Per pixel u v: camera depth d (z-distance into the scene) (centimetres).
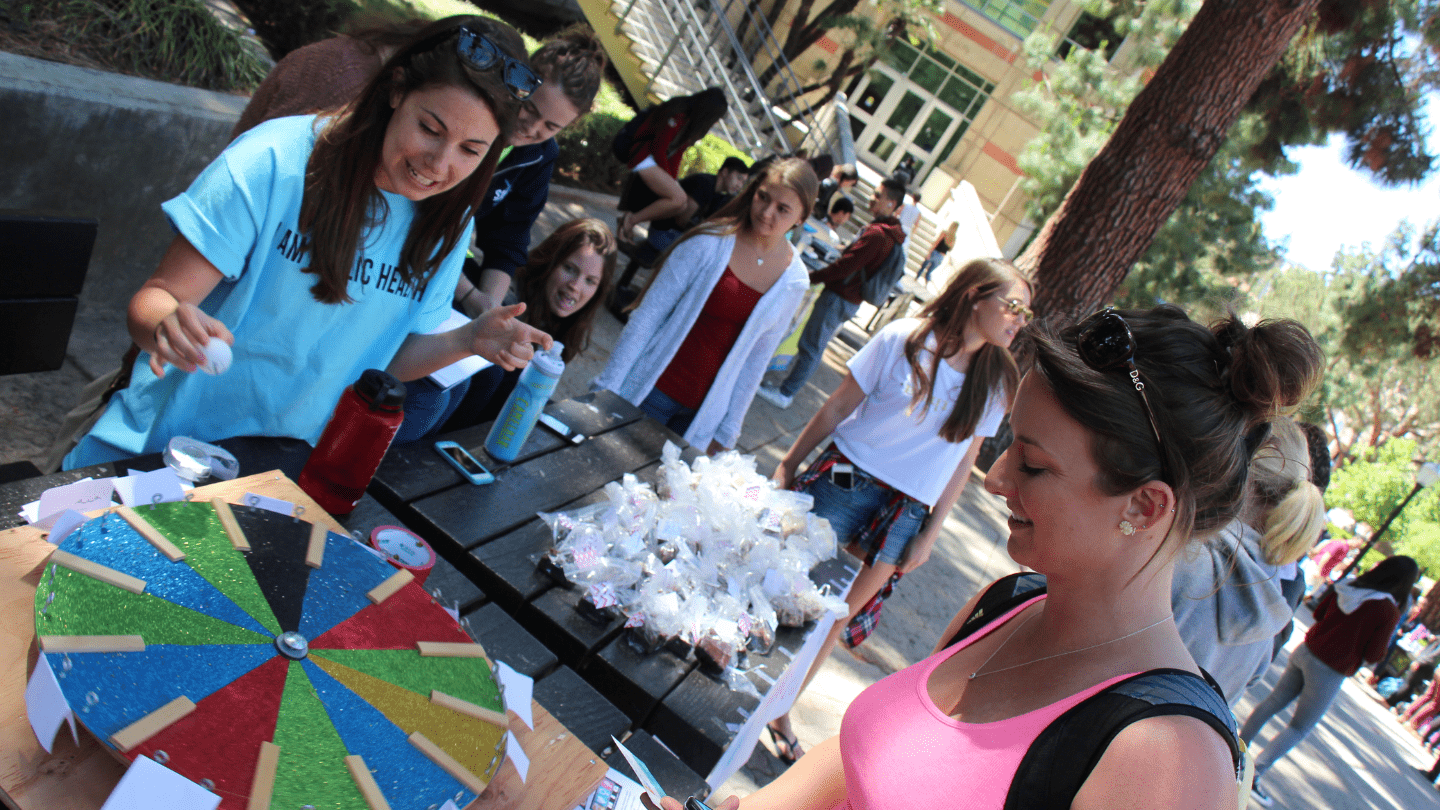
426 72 130
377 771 81
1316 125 1020
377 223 151
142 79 322
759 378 328
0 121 265
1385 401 2386
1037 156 1233
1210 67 682
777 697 190
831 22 1762
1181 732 86
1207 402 91
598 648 157
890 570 284
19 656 80
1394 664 1289
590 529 176
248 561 98
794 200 291
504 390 294
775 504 222
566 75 206
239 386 154
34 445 256
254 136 138
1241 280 1282
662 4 1298
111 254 318
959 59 2016
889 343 273
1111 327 94
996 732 100
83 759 74
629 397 318
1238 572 218
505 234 283
